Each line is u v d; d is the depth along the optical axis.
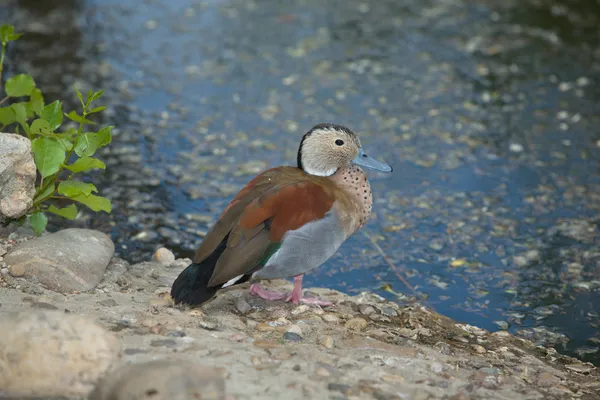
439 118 15.85
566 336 9.80
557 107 16.39
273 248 8.42
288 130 15.23
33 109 10.49
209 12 20.36
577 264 11.48
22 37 17.86
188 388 6.10
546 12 20.89
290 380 7.04
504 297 10.65
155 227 11.88
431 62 18.14
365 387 7.10
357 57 18.27
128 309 8.37
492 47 18.92
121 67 17.17
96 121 14.91
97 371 6.50
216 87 16.75
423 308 10.05
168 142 14.51
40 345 6.41
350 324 8.99
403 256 11.61
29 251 8.79
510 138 15.23
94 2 20.31
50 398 6.39
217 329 8.27
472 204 13.08
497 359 8.71
